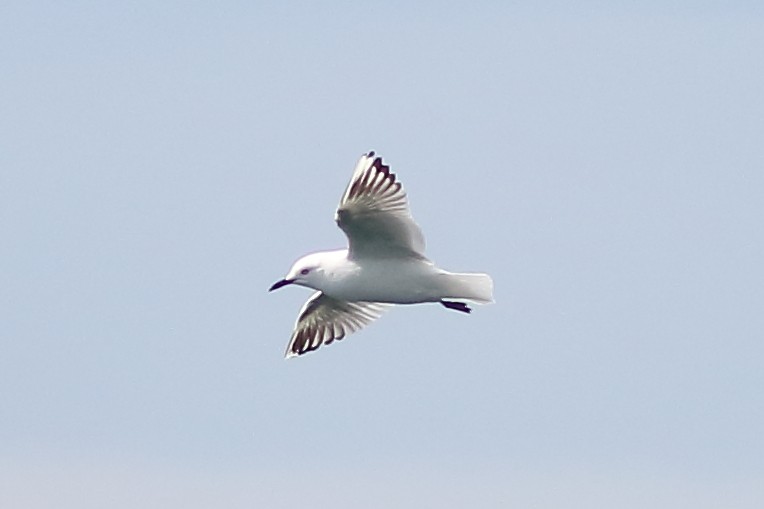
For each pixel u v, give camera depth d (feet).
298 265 62.34
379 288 61.52
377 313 70.85
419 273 61.05
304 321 71.61
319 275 61.98
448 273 60.85
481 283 60.80
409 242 60.59
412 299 61.93
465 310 64.80
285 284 62.23
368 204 59.36
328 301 70.28
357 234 60.75
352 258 61.87
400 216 59.93
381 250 61.21
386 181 59.06
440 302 65.16
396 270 61.21
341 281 61.62
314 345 72.23
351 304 70.59
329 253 62.69
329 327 71.61
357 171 58.29
